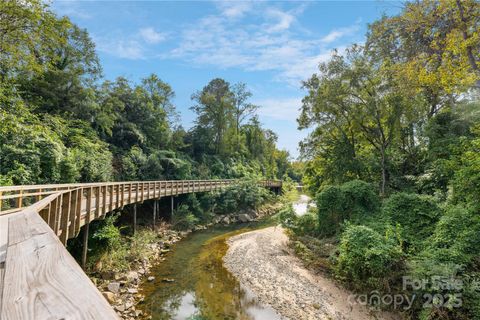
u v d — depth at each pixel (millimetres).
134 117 27312
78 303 896
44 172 11562
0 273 1486
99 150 18969
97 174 15305
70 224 7734
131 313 8031
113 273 9992
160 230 17281
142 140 24703
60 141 13688
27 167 10609
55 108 18547
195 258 13352
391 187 16750
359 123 17422
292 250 14289
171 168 24750
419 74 11984
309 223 15336
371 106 16062
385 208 12336
